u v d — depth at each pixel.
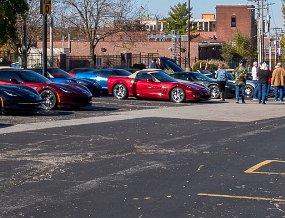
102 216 7.23
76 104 21.45
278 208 7.62
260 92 27.17
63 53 56.25
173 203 7.87
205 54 80.25
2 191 8.55
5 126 16.23
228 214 7.33
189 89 26.53
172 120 18.73
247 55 79.50
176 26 96.44
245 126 17.47
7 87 19.38
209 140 14.12
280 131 16.22
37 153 11.88
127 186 8.91
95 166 10.55
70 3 52.66
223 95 28.97
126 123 17.58
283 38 70.56
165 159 11.35
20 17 45.91
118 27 53.66
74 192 8.51
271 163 10.97
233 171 10.15
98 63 61.22
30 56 57.53
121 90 27.94
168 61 36.84
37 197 8.19
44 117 18.94
